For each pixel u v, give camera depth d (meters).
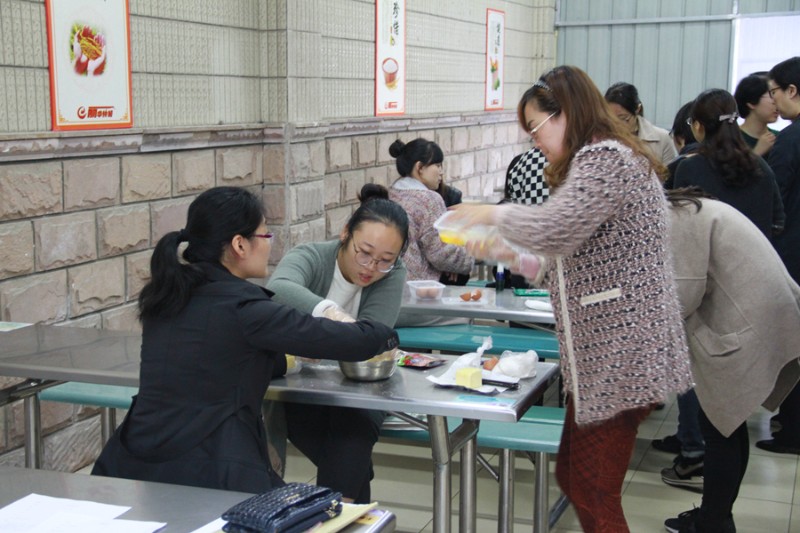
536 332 3.55
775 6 8.95
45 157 3.53
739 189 3.26
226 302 2.03
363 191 3.25
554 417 2.87
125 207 4.04
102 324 3.93
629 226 1.94
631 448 2.09
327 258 2.66
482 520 3.24
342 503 1.58
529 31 9.79
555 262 2.02
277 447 2.62
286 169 5.15
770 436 4.17
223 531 1.46
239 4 4.88
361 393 2.22
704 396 2.71
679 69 9.48
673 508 3.37
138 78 4.11
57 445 3.67
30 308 3.50
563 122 2.06
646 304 1.95
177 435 1.99
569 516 3.31
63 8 3.60
